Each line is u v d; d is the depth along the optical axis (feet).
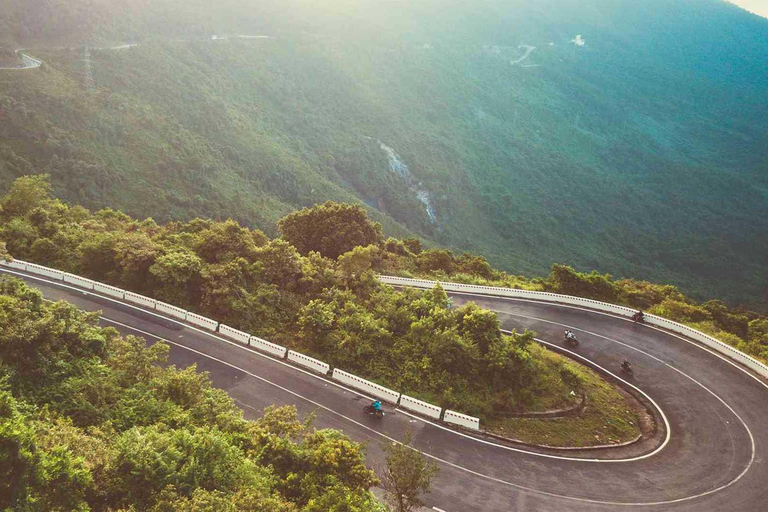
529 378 120.16
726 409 118.01
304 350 129.08
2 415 55.42
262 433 77.51
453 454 99.91
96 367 87.56
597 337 147.43
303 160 548.72
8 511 47.62
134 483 60.18
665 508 90.63
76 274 154.51
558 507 89.25
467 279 197.57
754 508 91.04
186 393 89.76
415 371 120.16
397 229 488.85
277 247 152.87
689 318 164.55
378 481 74.74
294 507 63.41
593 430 111.24
